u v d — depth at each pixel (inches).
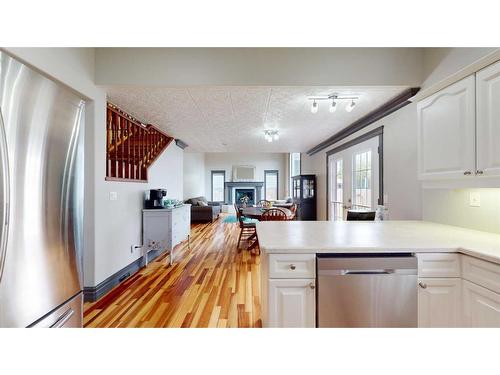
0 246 40.0
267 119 154.2
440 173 77.2
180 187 236.4
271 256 60.7
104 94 108.1
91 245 101.7
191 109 134.5
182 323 85.8
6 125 41.1
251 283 121.5
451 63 88.0
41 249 48.5
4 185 40.5
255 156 487.8
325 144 221.9
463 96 68.6
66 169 55.4
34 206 46.8
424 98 84.3
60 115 53.2
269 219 180.2
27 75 44.9
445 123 75.1
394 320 59.9
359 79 101.8
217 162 486.6
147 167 160.6
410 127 109.9
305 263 60.7
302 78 101.9
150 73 101.1
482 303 54.3
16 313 43.2
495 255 51.5
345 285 59.7
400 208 117.3
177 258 165.6
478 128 64.1
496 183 61.6
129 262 133.2
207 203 412.2
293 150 280.5
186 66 101.5
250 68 101.9
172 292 111.2
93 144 101.2
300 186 268.7
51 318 51.0
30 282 46.0
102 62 101.0
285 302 60.6
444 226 88.7
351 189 174.4
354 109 133.4
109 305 98.6
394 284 59.9
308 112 139.4
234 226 304.0
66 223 55.5
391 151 124.6
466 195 83.8
